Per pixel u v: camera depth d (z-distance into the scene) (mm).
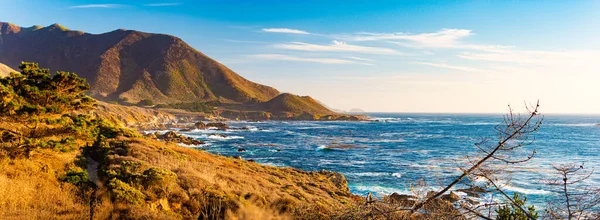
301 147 68938
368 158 53375
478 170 4805
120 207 10820
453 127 147625
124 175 14781
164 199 12680
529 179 31109
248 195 15711
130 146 24234
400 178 37250
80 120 23469
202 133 106000
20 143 15352
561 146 68938
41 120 17609
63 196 11539
